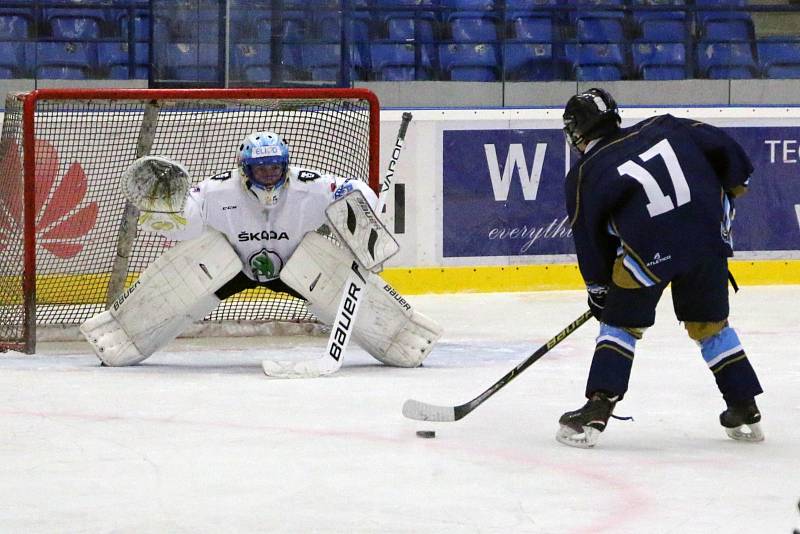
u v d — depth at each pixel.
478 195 27.02
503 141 27.09
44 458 11.84
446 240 26.92
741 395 12.67
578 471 11.42
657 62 30.41
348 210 17.02
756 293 26.67
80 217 22.03
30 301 18.81
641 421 13.86
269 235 17.62
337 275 17.62
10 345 19.08
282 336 20.97
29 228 18.72
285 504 10.21
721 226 12.57
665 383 16.23
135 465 11.56
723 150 12.60
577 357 18.66
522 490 10.73
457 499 10.41
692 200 12.33
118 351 17.59
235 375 16.89
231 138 22.39
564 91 29.34
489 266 27.17
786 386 16.09
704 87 29.75
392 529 9.52
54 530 9.45
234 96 19.80
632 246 12.18
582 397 15.21
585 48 30.34
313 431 13.11
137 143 21.78
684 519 9.87
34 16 28.50
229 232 17.56
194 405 14.55
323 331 21.00
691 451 12.32
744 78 30.52
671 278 12.30
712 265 12.53
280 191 17.34
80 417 13.80
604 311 12.48
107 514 9.89
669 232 12.21
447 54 29.64
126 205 20.91
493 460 11.83
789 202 28.25
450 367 17.78
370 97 20.38
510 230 27.25
